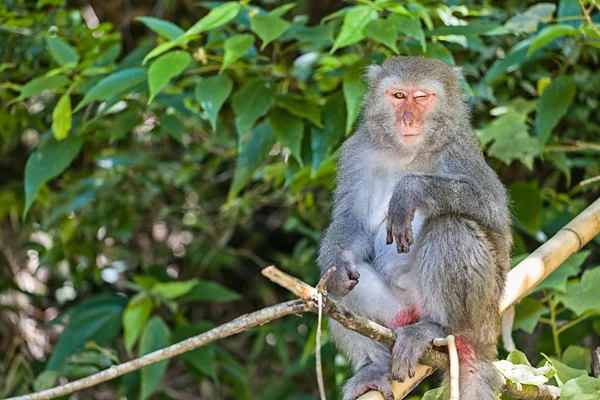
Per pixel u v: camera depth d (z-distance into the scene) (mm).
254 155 10211
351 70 9359
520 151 10461
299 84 10953
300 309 5996
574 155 12891
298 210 14484
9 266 14586
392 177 8789
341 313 6227
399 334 7531
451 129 8547
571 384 7305
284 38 9969
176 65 8867
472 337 7805
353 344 8125
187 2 15156
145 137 14508
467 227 7848
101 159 13102
